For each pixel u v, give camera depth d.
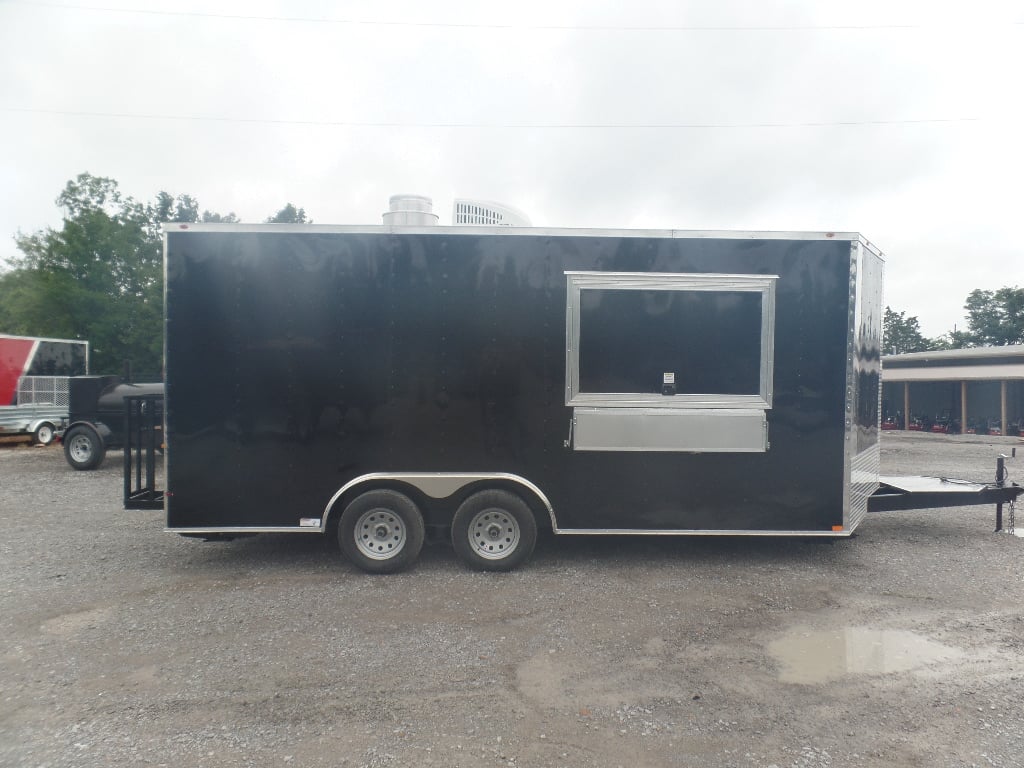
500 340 5.65
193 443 5.58
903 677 3.79
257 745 3.08
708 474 5.74
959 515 8.25
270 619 4.66
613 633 4.41
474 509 5.68
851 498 5.80
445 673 3.82
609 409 5.68
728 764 2.93
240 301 5.58
